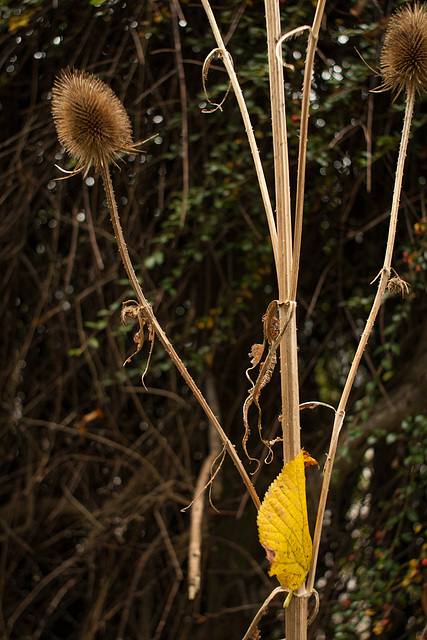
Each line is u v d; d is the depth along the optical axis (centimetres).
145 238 216
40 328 236
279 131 77
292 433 75
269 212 78
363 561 199
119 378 205
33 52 212
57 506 228
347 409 208
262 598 204
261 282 208
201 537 188
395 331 182
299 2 185
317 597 74
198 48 208
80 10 201
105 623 225
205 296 222
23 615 233
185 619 210
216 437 208
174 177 216
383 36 169
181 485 207
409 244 184
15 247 226
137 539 225
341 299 207
